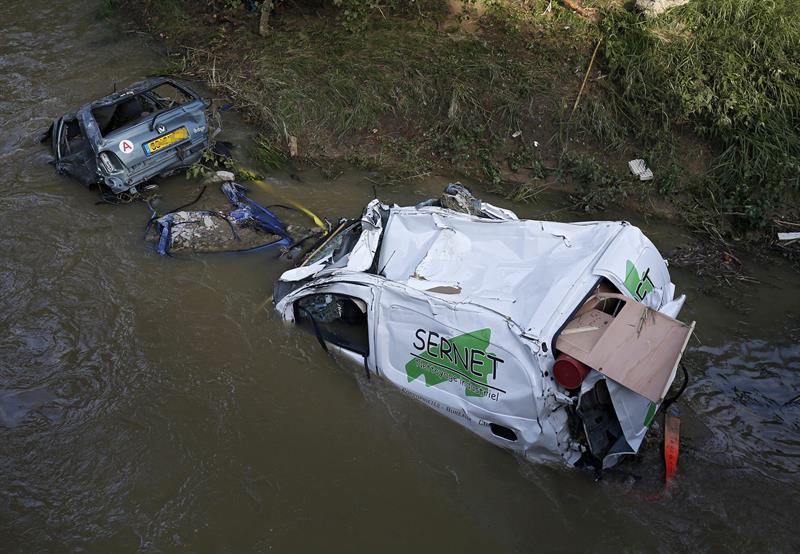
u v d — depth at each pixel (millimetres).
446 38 9930
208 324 6410
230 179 8414
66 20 12234
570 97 8852
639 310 4375
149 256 7238
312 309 5777
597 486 4730
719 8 9422
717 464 4930
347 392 5633
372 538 4723
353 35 10242
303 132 9148
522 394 4367
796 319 6531
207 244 7348
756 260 7379
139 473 5168
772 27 9141
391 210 6160
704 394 5648
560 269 4828
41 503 4961
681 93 8484
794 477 4871
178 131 8039
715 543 4422
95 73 10664
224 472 5160
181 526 4809
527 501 4836
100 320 6492
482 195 8305
